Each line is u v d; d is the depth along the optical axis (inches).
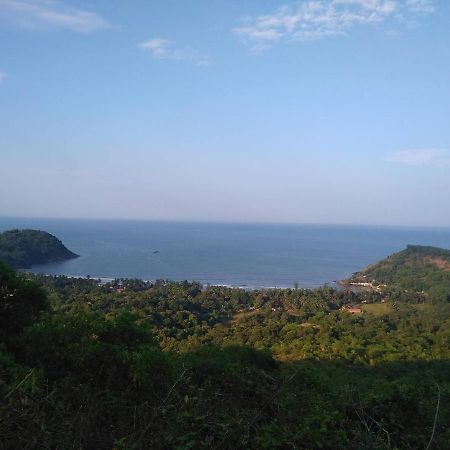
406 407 235.9
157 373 217.6
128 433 148.6
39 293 349.7
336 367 732.0
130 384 216.1
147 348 254.4
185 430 152.9
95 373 233.0
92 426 147.6
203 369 241.6
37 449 131.2
